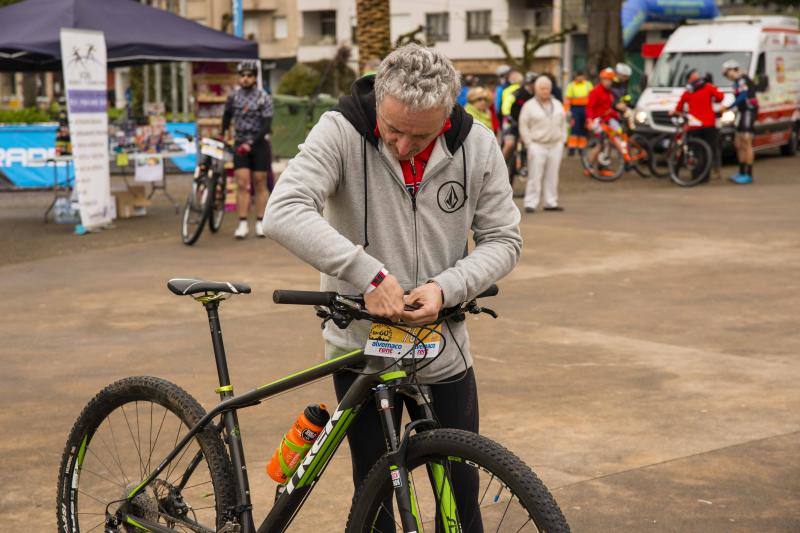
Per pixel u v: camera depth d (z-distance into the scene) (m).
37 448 4.70
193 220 11.11
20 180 18.12
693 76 17.16
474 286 2.67
